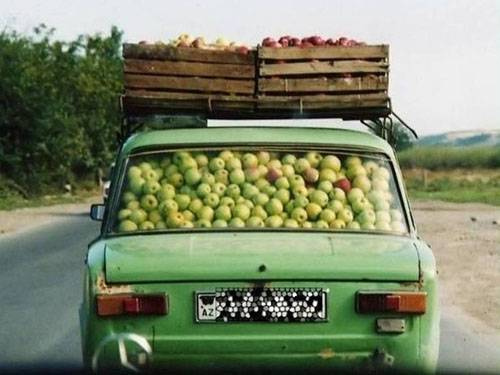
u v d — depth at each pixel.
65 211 38.75
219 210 6.36
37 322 11.03
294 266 5.60
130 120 7.70
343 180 6.49
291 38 7.51
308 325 5.59
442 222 29.17
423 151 87.50
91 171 64.56
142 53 7.24
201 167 6.51
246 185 6.45
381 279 5.63
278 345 5.59
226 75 7.25
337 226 6.34
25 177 50.94
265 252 5.76
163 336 5.58
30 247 21.36
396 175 6.57
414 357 5.63
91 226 28.45
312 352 5.60
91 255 5.92
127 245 5.99
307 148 6.59
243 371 5.64
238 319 5.58
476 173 84.00
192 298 5.59
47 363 8.79
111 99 67.88
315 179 6.48
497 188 57.25
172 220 6.31
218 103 7.24
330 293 5.61
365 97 7.23
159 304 5.57
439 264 17.28
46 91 52.69
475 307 12.33
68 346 9.62
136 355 5.56
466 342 9.95
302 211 6.36
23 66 50.38
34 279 15.12
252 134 6.66
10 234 25.52
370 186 6.48
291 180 6.46
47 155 52.25
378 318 5.60
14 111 49.47
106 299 5.58
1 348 9.52
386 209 6.41
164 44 7.30
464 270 16.33
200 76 7.26
